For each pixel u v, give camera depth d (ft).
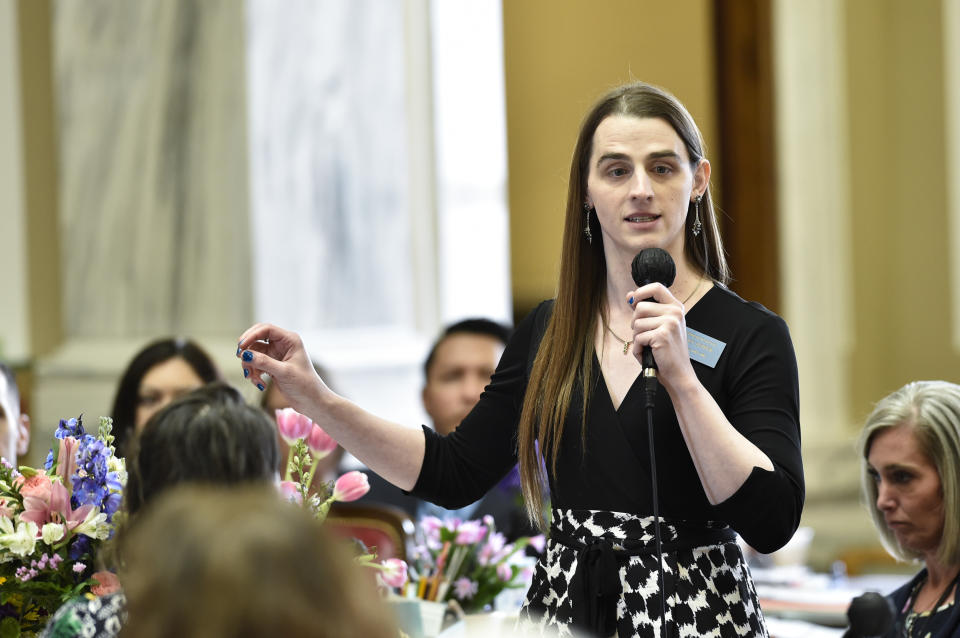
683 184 15.85
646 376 14.75
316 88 60.34
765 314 15.84
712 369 15.55
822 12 70.03
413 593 23.65
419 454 17.24
